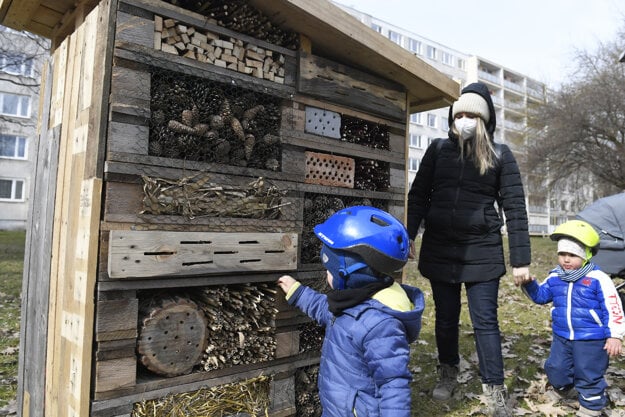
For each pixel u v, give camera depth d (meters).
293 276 2.40
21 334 2.63
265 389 2.35
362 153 2.78
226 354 2.18
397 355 1.71
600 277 2.79
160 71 2.01
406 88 3.11
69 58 2.26
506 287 7.40
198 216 2.05
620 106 17.38
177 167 2.01
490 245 2.75
